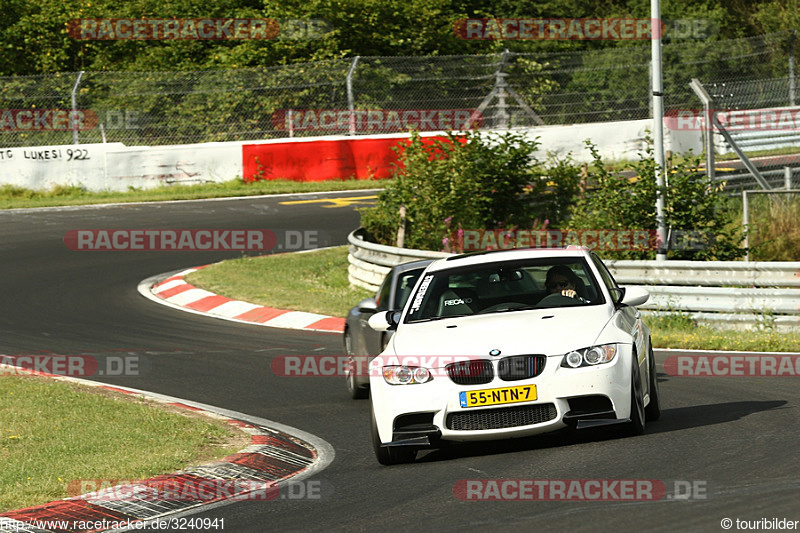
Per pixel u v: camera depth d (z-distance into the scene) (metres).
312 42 108.56
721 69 106.25
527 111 98.50
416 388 22.61
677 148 94.69
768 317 42.56
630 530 16.06
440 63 102.75
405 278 31.41
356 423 29.25
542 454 22.55
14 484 22.36
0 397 32.69
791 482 18.30
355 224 74.94
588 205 52.78
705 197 50.41
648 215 50.78
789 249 58.53
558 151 94.06
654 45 49.56
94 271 62.94
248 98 98.94
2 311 52.62
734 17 126.69
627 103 101.94
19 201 85.69
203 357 41.34
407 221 60.53
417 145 62.06
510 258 26.94
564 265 26.31
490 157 61.69
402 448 23.41
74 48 118.38
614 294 25.81
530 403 22.14
